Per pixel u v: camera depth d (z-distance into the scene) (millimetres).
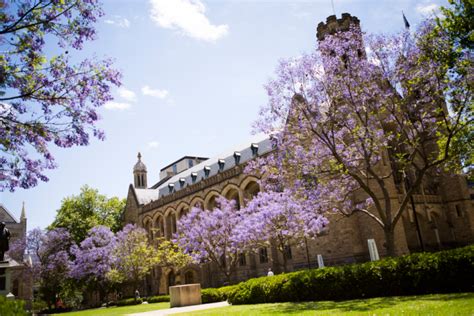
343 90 22484
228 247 39312
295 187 24484
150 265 57062
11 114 13281
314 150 24047
